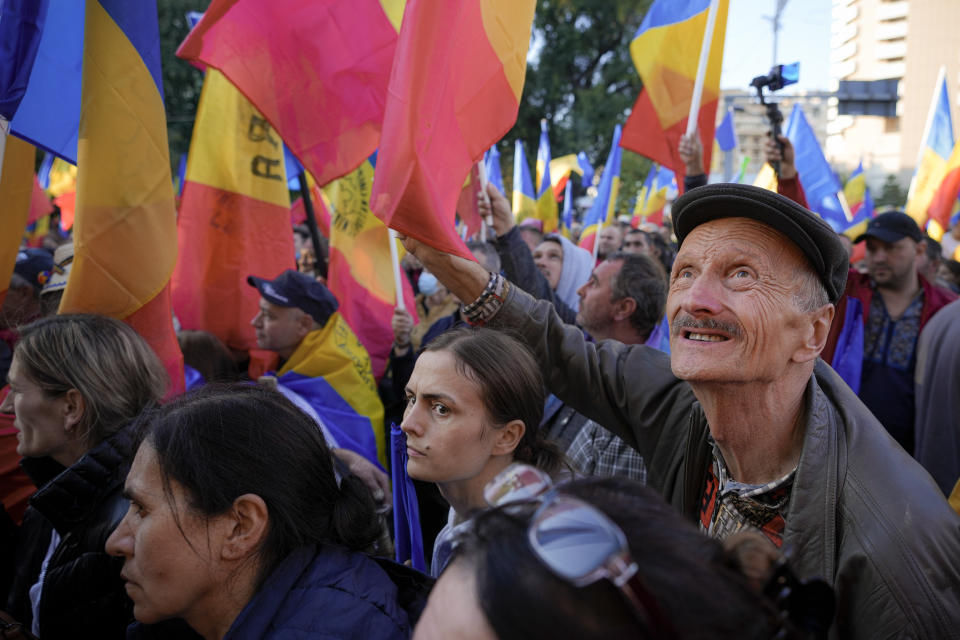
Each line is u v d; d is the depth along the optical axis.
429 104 1.67
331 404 3.17
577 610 0.50
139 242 2.18
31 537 1.92
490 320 1.71
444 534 1.64
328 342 3.27
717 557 0.61
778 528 1.27
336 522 1.31
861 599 1.10
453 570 0.60
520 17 2.00
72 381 1.78
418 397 1.60
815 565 1.15
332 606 1.17
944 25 69.00
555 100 21.12
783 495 1.25
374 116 2.67
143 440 1.28
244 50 2.61
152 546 1.18
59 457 1.85
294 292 3.22
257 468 1.21
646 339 2.87
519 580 0.52
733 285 1.19
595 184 21.09
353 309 3.83
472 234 5.52
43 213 6.16
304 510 1.25
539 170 8.18
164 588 1.19
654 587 0.53
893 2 76.69
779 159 3.20
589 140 19.84
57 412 1.80
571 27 20.98
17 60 2.26
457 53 1.82
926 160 6.11
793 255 1.19
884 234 3.47
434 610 0.59
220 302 3.60
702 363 1.19
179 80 17.22
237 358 3.77
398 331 3.52
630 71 21.00
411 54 1.67
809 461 1.19
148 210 2.19
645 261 2.90
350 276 3.83
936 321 2.17
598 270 2.92
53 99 2.32
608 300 2.83
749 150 36.84
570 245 4.32
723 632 0.54
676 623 0.52
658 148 3.30
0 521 2.07
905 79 70.25
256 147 3.64
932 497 1.13
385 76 2.65
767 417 1.23
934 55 69.38
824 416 1.22
